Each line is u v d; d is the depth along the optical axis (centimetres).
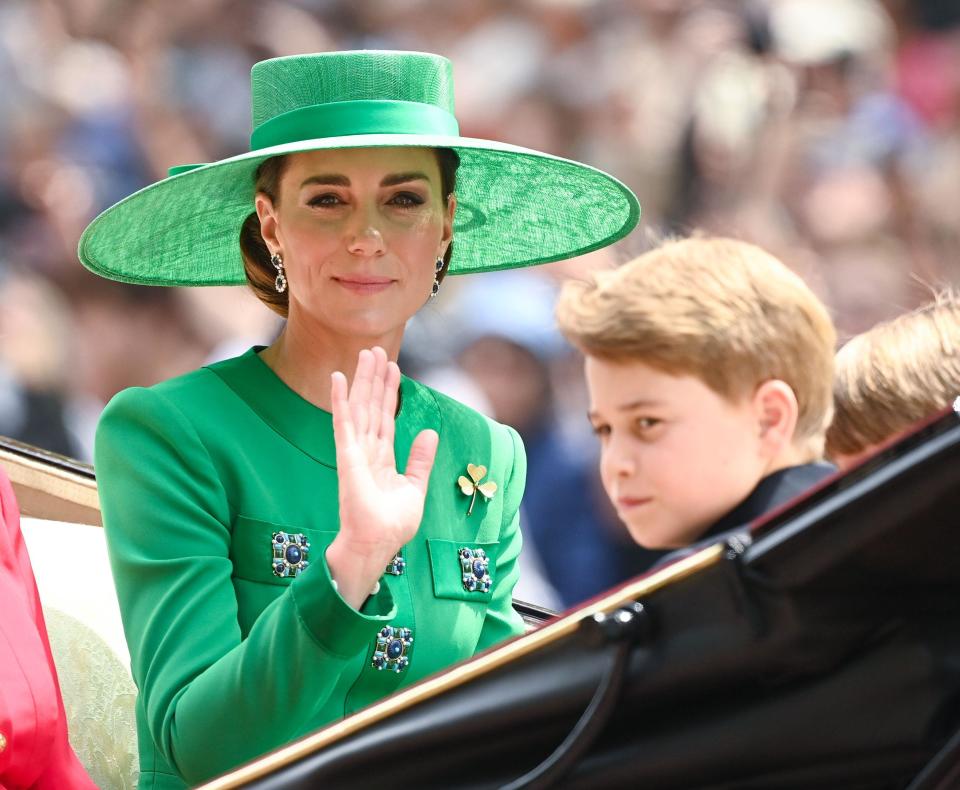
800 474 608
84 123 2392
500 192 948
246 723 729
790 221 2534
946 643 498
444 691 518
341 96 845
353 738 527
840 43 2583
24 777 759
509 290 2155
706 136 2545
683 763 504
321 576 719
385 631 823
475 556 876
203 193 884
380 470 736
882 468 466
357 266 827
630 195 910
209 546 805
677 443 602
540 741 514
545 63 2570
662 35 2577
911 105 2597
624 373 605
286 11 2514
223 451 826
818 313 618
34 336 2231
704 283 601
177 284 957
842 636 490
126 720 948
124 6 2448
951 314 717
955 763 475
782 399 605
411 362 2134
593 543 2122
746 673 494
